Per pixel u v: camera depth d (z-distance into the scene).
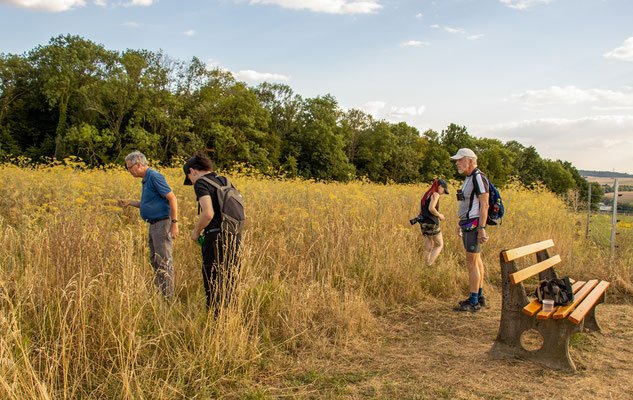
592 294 4.08
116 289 3.35
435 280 5.73
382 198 10.26
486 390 3.07
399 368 3.43
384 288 5.36
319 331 4.01
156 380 2.88
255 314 3.85
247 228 6.52
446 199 9.23
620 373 3.36
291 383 3.14
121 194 7.74
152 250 4.40
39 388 2.38
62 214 4.34
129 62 41.12
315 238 6.05
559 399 2.94
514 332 3.63
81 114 41.12
